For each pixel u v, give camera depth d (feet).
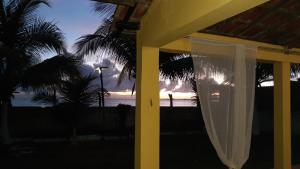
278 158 19.97
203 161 26.25
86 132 41.29
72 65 30.17
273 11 13.97
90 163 24.86
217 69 15.19
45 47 29.17
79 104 35.91
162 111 45.52
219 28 15.44
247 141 15.39
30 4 28.96
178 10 10.90
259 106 49.34
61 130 39.68
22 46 28.86
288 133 19.86
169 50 15.65
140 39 15.11
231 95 15.16
